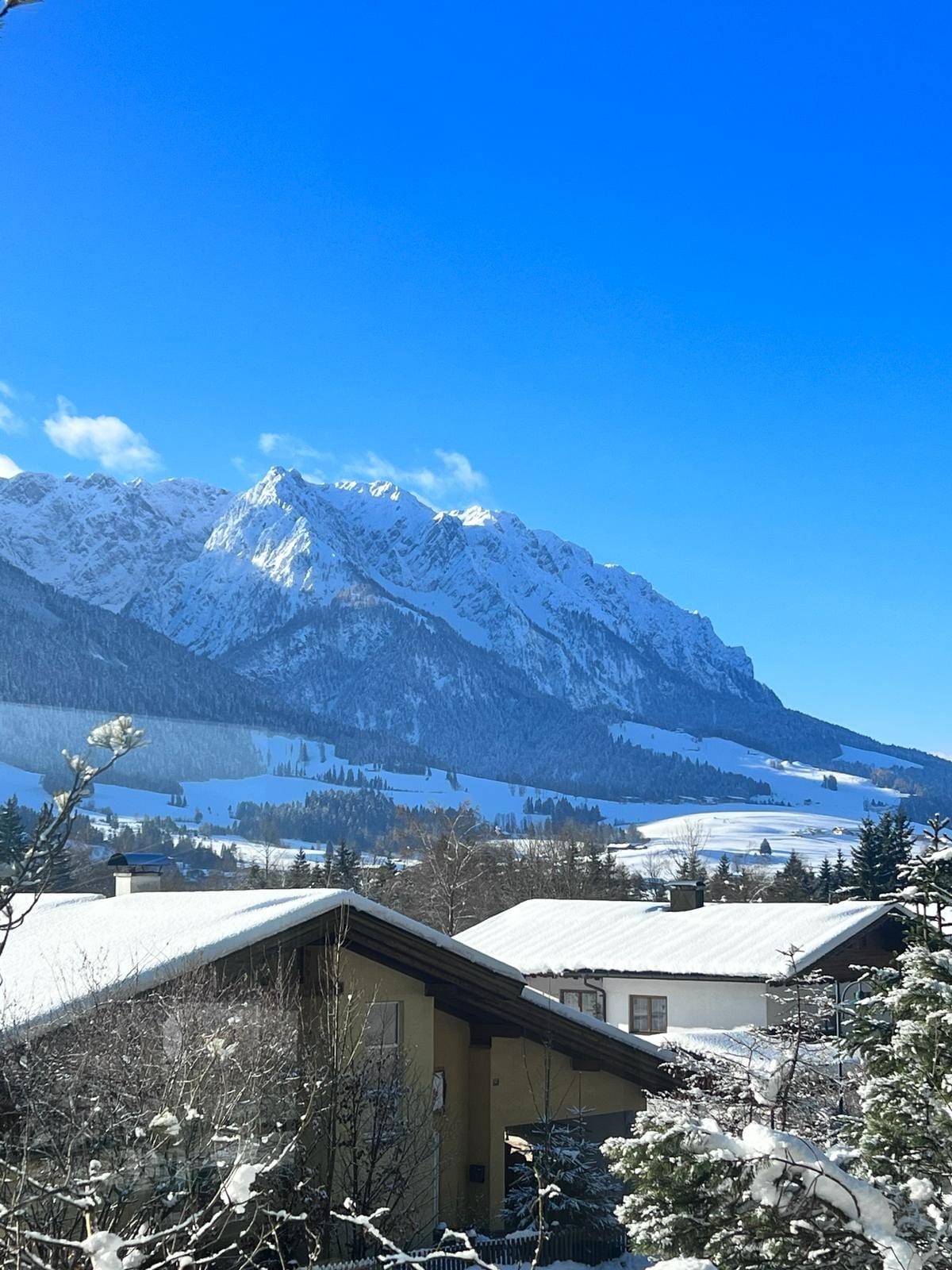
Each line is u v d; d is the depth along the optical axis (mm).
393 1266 6652
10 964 15516
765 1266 7812
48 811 4477
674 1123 8258
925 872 10359
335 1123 13352
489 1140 19000
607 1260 18234
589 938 35094
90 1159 8570
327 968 15688
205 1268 9352
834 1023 24625
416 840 87062
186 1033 11711
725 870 117062
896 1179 8953
